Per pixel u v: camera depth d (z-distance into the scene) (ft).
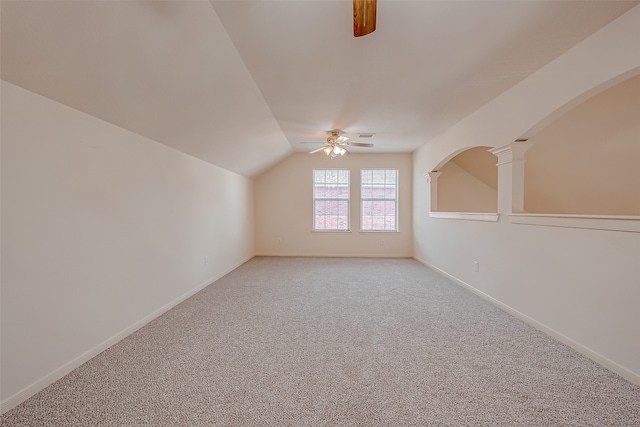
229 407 5.03
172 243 10.47
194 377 5.95
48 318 5.80
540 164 11.76
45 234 5.77
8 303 5.10
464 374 6.03
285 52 7.25
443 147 14.88
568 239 7.23
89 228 6.82
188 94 8.11
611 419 4.70
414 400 5.20
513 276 9.39
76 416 4.83
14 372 5.16
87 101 6.44
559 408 4.98
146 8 5.08
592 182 11.03
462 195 19.84
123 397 5.32
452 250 14.02
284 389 5.54
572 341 7.12
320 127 14.05
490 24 6.11
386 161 20.86
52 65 5.22
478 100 10.48
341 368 6.28
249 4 5.48
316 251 21.30
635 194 10.14
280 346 7.30
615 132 8.64
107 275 7.36
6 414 4.89
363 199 21.13
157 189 9.57
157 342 7.57
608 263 6.18
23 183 5.36
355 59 7.61
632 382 5.67
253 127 12.53
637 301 5.62
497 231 10.26
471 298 11.27
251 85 9.08
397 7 5.57
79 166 6.56
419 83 9.04
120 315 7.79
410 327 8.48
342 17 5.89
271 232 21.47
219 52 6.97
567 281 7.26
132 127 8.16
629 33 5.64
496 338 7.72
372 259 20.10
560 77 7.32
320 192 21.36
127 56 5.84
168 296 10.16
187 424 4.63
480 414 4.84
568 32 6.36
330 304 10.59
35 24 4.47
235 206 17.30
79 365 6.44
